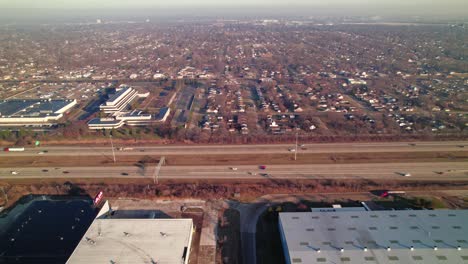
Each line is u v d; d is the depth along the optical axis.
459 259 66.06
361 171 113.19
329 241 72.44
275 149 131.25
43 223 88.62
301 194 101.06
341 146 132.62
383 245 70.56
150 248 73.19
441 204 93.75
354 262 66.19
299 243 72.12
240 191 101.88
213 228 86.75
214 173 113.62
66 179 110.88
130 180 109.75
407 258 66.75
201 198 99.62
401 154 124.56
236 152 129.25
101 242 74.94
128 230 79.19
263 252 78.50
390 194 99.38
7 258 76.69
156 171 107.94
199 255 77.69
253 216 91.50
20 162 123.44
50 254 77.62
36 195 102.31
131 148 134.25
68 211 93.94
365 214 82.25
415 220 79.06
